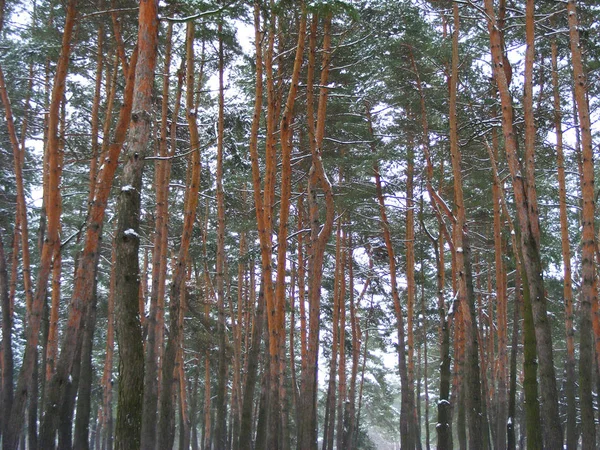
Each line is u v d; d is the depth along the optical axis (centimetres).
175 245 2577
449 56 1775
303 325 2308
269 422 1563
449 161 2116
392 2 1591
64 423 1577
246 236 2903
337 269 2417
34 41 1652
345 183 2169
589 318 1281
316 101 1934
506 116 1284
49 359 1583
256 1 1462
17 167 1669
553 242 2261
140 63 1062
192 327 2645
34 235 2606
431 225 2622
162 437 1584
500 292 2067
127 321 970
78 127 1898
